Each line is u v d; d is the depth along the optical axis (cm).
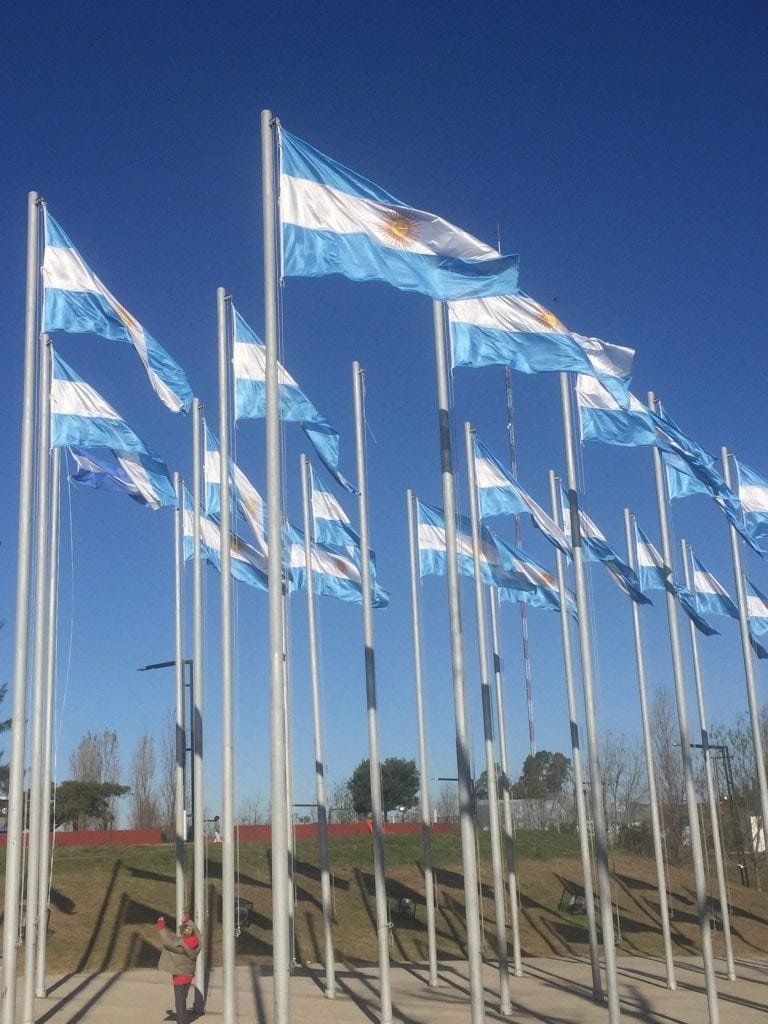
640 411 2106
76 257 1858
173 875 3803
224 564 1912
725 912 3123
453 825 5809
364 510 2328
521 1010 2411
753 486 2672
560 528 2731
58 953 3022
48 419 2067
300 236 1462
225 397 1973
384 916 2136
